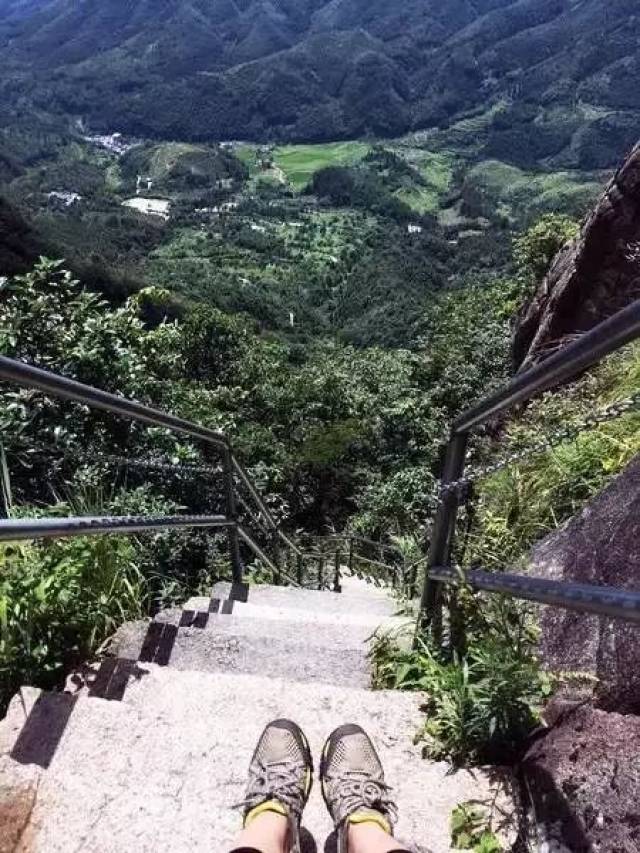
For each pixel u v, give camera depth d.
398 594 4.67
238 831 1.83
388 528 10.05
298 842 1.72
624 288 7.73
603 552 2.48
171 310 38.53
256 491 4.85
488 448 5.92
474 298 24.05
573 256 9.25
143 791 1.93
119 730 2.12
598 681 1.99
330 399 22.05
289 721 2.02
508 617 2.38
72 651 2.55
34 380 1.66
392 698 2.30
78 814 1.85
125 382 6.40
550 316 8.97
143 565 4.17
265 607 3.96
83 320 6.57
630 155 7.64
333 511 16.14
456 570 2.20
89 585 2.79
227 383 22.06
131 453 6.08
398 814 1.86
